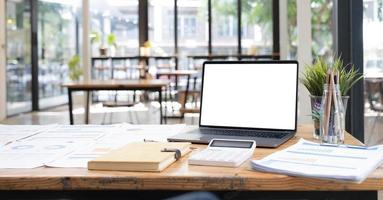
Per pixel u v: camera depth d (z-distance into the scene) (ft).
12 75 26.53
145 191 3.97
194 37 34.65
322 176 3.20
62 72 32.65
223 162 3.64
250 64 5.47
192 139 4.77
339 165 3.44
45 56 30.68
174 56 34.24
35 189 3.45
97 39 34.01
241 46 34.35
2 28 24.67
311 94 5.10
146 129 5.64
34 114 27.63
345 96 4.93
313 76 5.04
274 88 5.29
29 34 28.78
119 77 34.04
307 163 3.52
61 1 32.07
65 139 4.98
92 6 33.45
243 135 4.94
